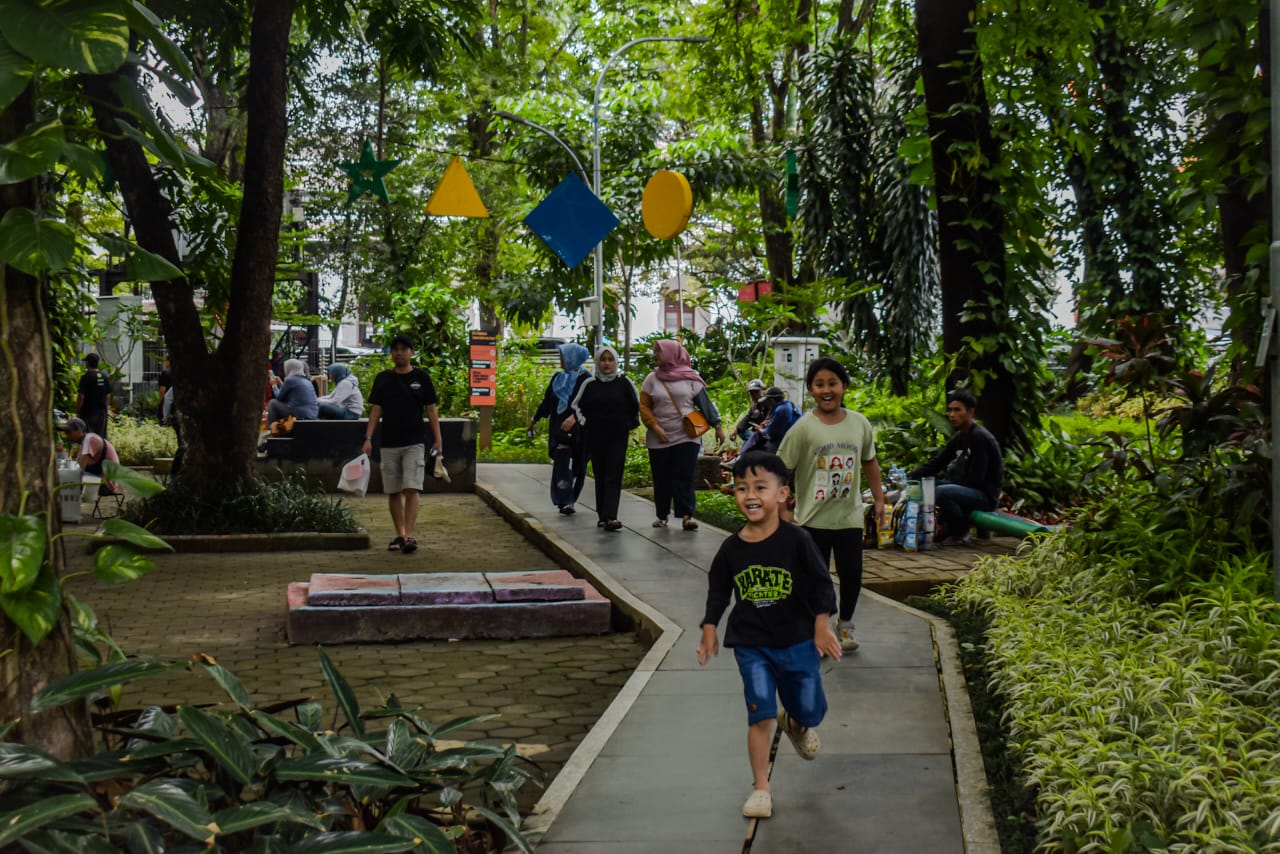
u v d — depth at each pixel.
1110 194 19.41
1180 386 8.43
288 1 13.02
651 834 4.54
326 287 35.22
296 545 12.77
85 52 3.23
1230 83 8.45
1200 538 7.57
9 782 3.31
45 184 8.27
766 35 22.11
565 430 14.17
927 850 4.36
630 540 12.25
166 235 12.95
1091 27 13.45
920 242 19.64
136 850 3.12
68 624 3.73
